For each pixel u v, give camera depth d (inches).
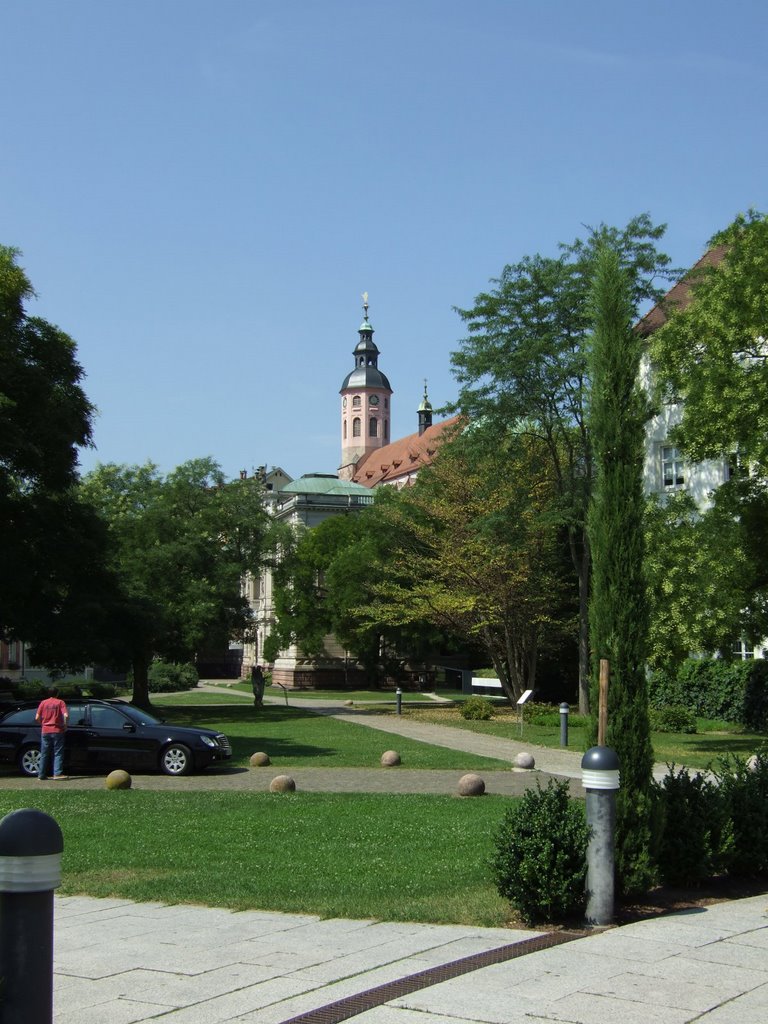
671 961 265.7
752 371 889.5
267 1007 232.2
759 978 250.5
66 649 1137.4
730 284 901.2
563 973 254.7
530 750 970.7
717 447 911.0
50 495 1208.2
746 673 1196.5
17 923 166.2
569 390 1284.4
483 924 310.2
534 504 1384.1
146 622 1256.2
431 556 1659.7
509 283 1289.4
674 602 903.7
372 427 5162.4
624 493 357.1
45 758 744.3
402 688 2397.9
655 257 1222.3
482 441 1341.0
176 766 773.9
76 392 1213.1
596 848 310.2
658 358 968.9
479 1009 226.4
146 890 362.0
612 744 340.2
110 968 268.2
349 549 2014.0
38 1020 165.6
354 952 279.4
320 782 717.9
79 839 471.5
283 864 410.0
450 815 542.0
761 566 940.0
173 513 1728.6
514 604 1412.4
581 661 1347.2
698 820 361.1
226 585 1663.4
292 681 2524.6
